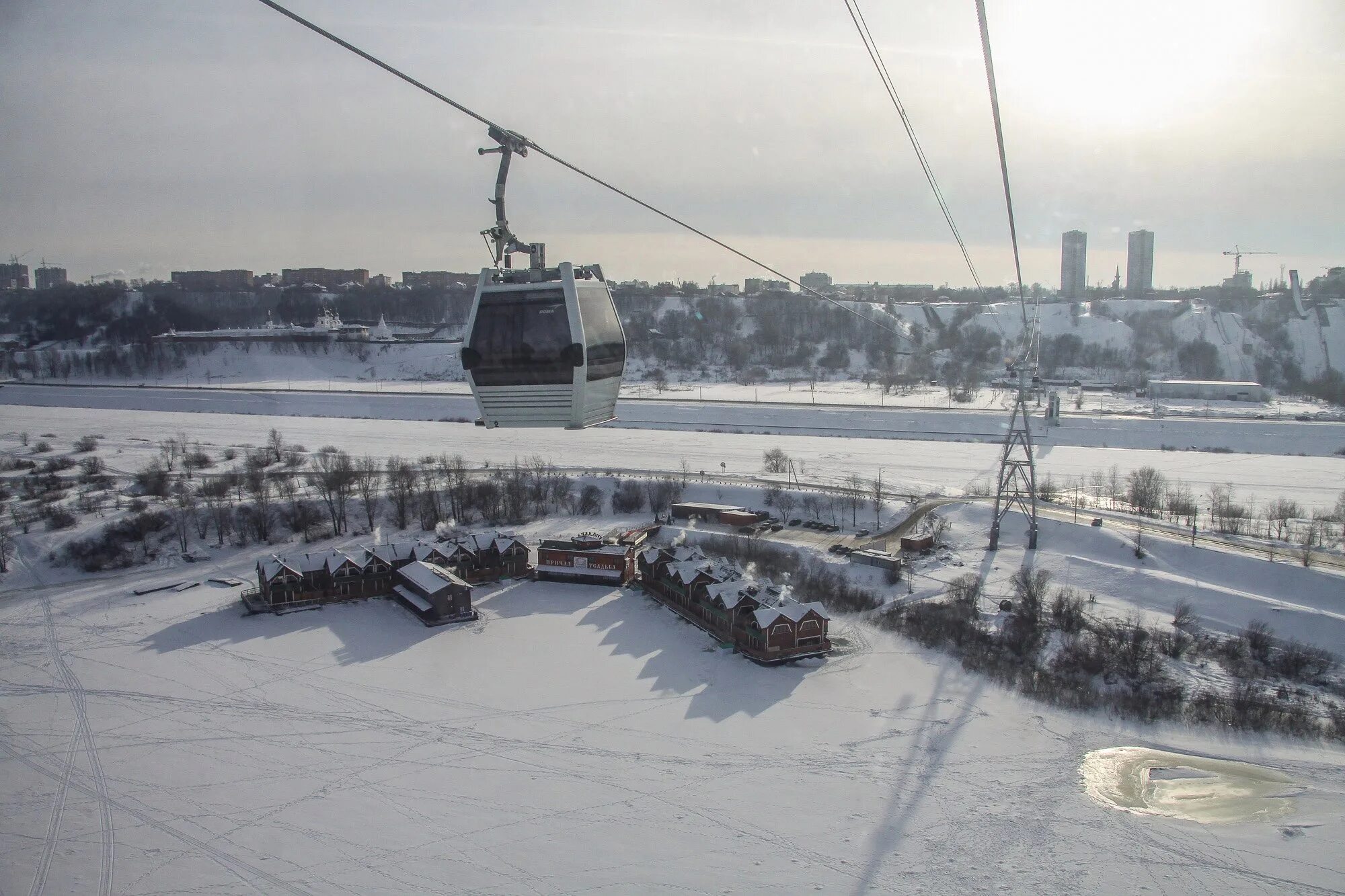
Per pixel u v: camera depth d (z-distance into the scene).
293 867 34.12
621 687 49.88
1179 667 51.25
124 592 66.44
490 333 17.77
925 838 35.56
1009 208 25.86
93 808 38.34
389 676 51.66
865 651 54.34
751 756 42.22
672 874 33.47
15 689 50.19
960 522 78.62
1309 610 56.62
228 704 48.19
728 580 59.22
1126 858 34.25
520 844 35.47
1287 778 40.41
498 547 69.38
